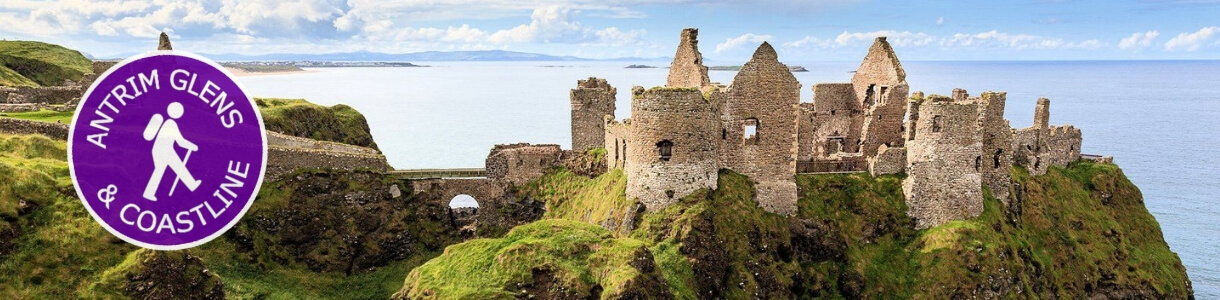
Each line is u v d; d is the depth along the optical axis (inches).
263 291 2465.6
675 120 2348.7
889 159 2721.5
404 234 2957.7
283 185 2795.3
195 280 2090.3
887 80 2982.3
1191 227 4913.9
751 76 2511.1
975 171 2600.9
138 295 1964.8
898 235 2598.4
